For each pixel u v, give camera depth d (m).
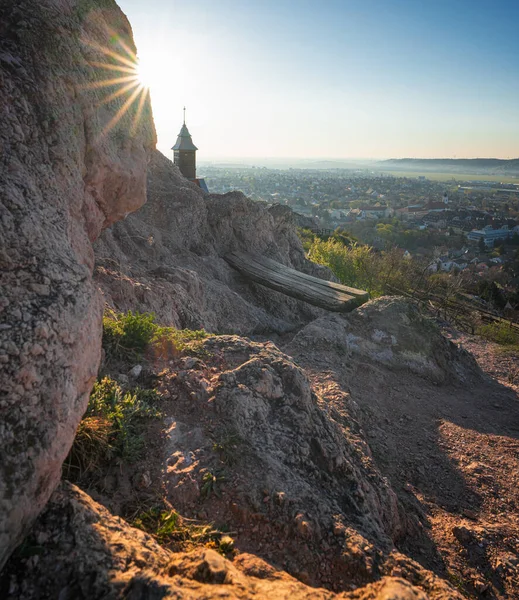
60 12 4.03
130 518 3.14
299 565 3.12
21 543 2.22
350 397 7.14
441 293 24.27
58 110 3.60
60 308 2.57
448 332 15.13
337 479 4.19
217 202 14.30
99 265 8.07
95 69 4.28
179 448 3.84
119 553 2.32
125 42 5.04
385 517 4.36
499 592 4.23
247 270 13.20
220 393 4.41
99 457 3.54
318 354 8.92
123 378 4.61
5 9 3.58
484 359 12.20
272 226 16.11
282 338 11.81
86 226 4.29
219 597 2.05
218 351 5.36
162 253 11.47
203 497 3.46
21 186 2.91
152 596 1.95
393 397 8.19
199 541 3.08
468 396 8.88
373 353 9.38
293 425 4.45
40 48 3.62
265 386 4.68
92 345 2.77
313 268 18.08
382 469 6.02
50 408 2.34
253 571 2.80
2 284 2.46
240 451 3.88
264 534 3.29
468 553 4.65
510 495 5.86
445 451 6.73
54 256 2.82
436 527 5.04
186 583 2.16
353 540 3.30
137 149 5.03
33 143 3.28
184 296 9.27
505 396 9.13
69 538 2.30
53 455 2.29
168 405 4.36
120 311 6.80
